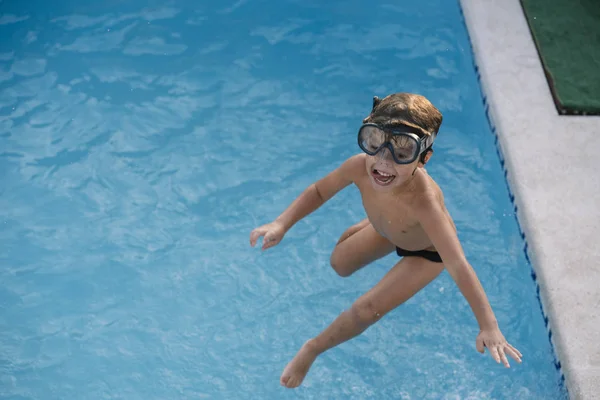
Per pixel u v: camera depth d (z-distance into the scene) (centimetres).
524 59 535
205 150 485
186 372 376
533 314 396
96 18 589
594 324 370
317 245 433
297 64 550
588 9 580
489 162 481
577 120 486
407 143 276
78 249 431
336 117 509
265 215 446
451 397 362
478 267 420
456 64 554
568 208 428
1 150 484
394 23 589
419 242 321
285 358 380
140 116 507
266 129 500
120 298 408
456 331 389
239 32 579
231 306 404
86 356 383
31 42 565
